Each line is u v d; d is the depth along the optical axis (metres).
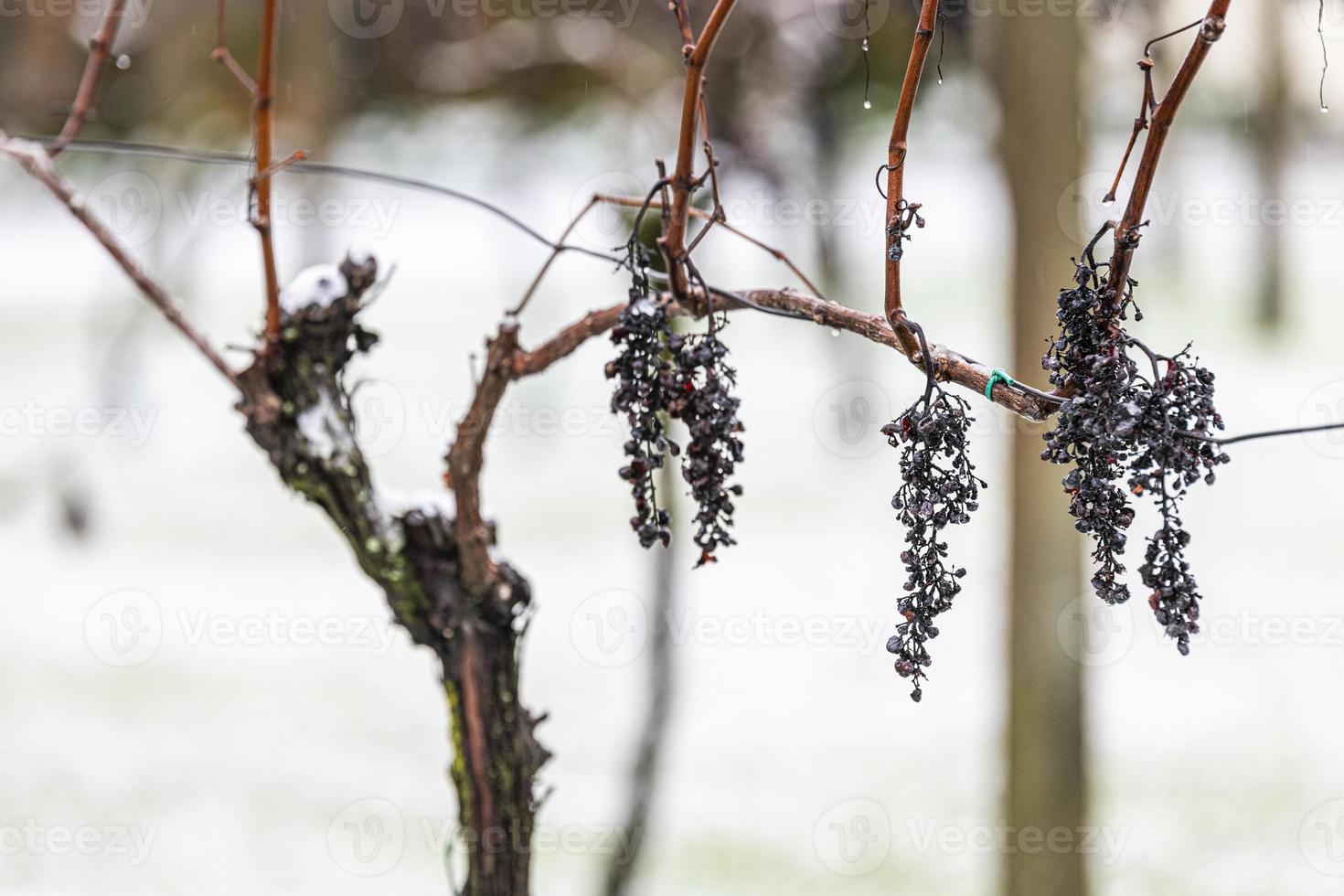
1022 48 2.66
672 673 3.45
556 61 3.98
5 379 11.23
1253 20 4.82
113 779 4.95
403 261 17.20
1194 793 4.81
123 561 7.79
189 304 5.51
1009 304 2.76
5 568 7.61
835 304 1.33
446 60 4.24
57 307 15.16
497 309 15.15
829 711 5.75
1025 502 2.87
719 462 1.27
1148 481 1.07
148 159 4.42
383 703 5.91
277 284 1.64
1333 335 13.79
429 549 1.69
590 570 7.52
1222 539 7.91
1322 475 9.38
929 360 1.15
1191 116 5.12
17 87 4.06
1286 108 8.43
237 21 4.12
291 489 1.68
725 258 6.19
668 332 1.28
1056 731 2.88
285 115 4.29
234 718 5.61
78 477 4.34
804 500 9.17
